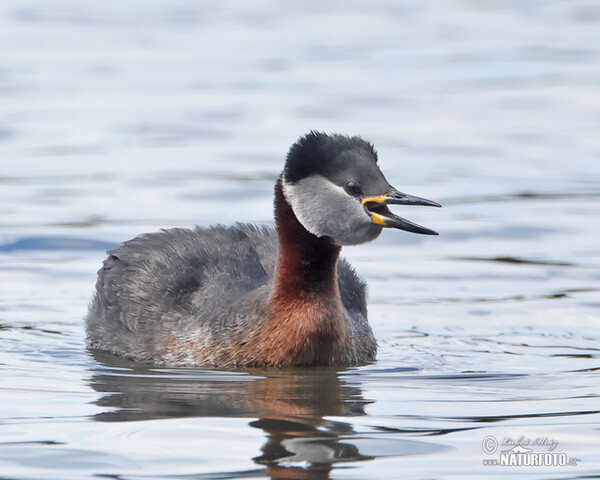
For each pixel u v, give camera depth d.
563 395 11.12
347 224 12.30
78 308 15.26
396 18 42.66
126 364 12.75
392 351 13.34
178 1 46.94
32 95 29.27
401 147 24.22
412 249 18.02
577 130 25.81
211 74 32.31
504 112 27.67
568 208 19.86
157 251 14.05
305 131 25.62
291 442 9.55
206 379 11.95
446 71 32.75
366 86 30.66
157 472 8.82
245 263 13.65
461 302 15.45
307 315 12.54
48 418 10.23
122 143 24.64
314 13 43.88
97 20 41.88
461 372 12.25
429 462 9.06
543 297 15.57
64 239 18.05
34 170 22.39
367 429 9.93
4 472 8.84
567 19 42.00
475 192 20.95
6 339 13.78
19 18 42.00
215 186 21.16
